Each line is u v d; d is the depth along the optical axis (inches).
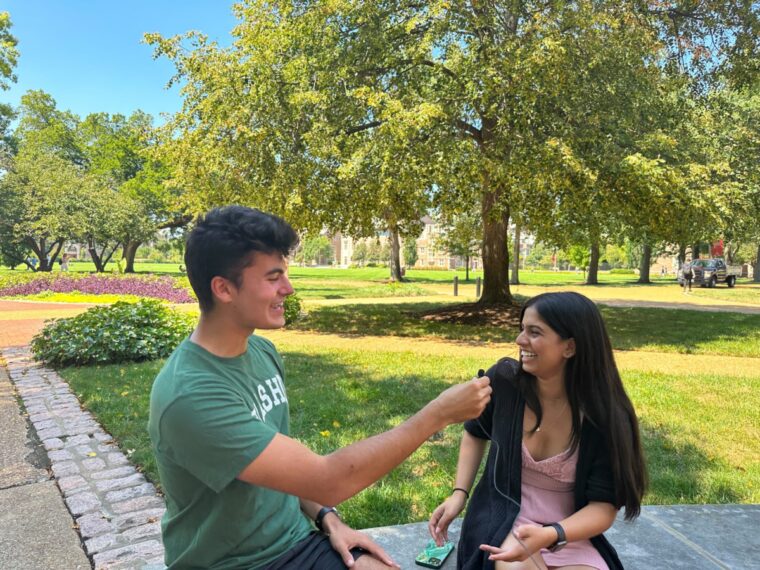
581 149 443.8
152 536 126.3
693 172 427.2
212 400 53.6
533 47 406.6
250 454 52.3
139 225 1480.1
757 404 242.7
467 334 475.2
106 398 246.4
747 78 515.8
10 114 1238.3
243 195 485.7
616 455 68.6
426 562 97.0
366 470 54.8
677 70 528.1
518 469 74.7
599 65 448.1
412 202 493.4
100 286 925.8
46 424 213.6
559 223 584.7
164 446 54.7
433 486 149.9
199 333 60.1
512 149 446.6
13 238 1472.7
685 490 152.3
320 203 453.7
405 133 392.5
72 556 119.8
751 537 110.0
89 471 165.8
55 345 333.4
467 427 85.0
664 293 1087.6
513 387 77.1
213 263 56.6
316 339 452.1
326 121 452.8
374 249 4335.6
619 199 473.7
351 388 262.5
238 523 57.1
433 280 1712.6
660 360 369.1
